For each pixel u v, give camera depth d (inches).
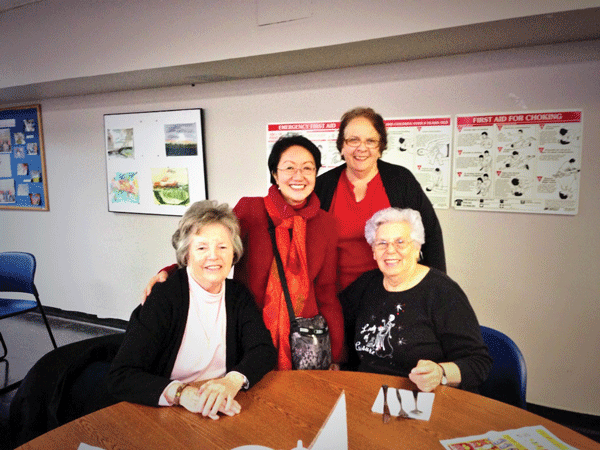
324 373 56.6
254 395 50.8
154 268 145.7
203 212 58.3
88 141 150.4
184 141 131.0
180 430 43.8
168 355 57.2
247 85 119.7
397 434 42.3
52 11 117.6
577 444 40.4
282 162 66.5
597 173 86.7
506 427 43.5
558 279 92.4
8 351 134.4
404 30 78.5
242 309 60.9
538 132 90.0
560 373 94.3
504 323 98.5
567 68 86.1
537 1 67.9
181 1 99.7
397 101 101.8
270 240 67.7
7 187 171.5
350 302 72.7
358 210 85.7
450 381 52.8
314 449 35.6
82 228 157.9
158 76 115.1
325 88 109.3
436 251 88.2
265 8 90.6
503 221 95.8
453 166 98.4
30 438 54.2
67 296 166.4
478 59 92.8
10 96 148.8
